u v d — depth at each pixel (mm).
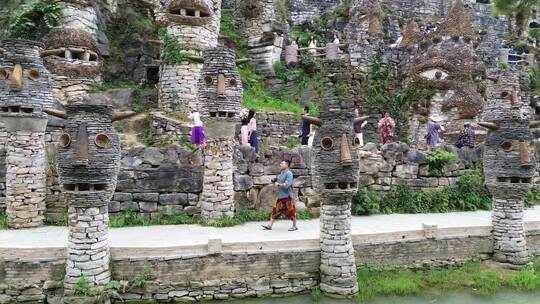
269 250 8359
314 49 21594
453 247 9773
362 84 20297
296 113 17562
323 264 8359
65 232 9328
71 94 13594
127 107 14906
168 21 14281
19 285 7465
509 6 28406
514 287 8891
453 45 18438
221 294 8047
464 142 15289
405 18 29781
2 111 9508
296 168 11828
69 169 7227
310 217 11633
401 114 19266
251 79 19703
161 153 10836
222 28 21094
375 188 12727
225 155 10508
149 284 7711
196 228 10016
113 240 8625
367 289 8305
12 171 9711
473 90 17656
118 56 16812
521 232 9859
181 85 14188
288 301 8070
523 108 20266
